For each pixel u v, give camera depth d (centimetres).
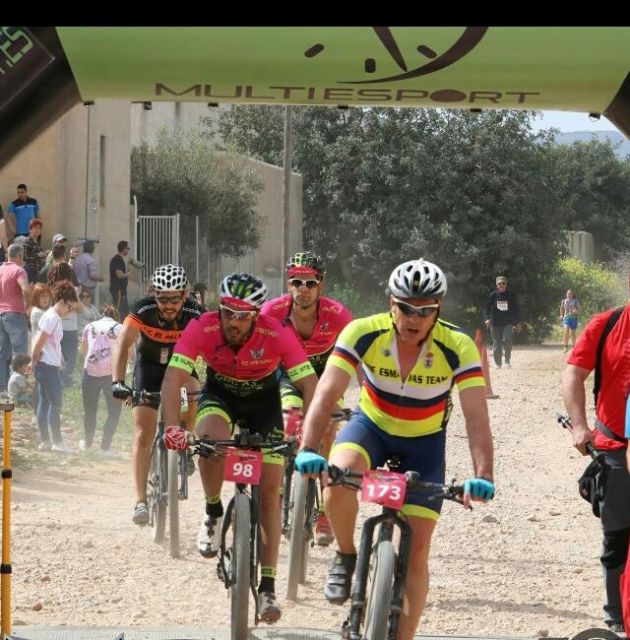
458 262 5969
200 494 1531
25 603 963
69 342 2058
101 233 3641
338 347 747
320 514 1096
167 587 1031
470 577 1105
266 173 5644
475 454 718
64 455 1752
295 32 863
